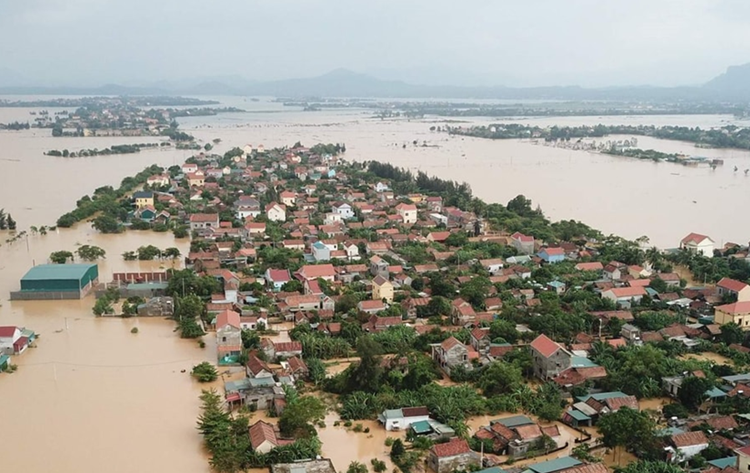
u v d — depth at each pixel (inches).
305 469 3221.0
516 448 3442.4
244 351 4729.3
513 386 4124.0
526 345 4766.2
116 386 4313.5
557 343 4694.9
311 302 5654.5
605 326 5265.8
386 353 4835.1
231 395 4028.1
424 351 4881.9
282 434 3634.4
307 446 3425.2
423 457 3435.0
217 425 3607.3
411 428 3688.5
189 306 5492.1
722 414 3816.4
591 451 3464.6
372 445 3599.9
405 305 5600.4
